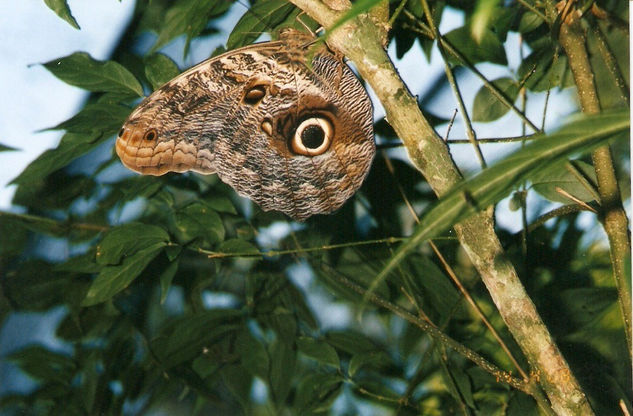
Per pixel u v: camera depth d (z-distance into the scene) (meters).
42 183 1.02
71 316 1.04
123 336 1.04
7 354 1.03
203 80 0.95
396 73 0.88
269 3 0.96
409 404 1.00
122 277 0.97
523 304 0.88
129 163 0.95
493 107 0.99
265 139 0.96
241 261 1.04
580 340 1.00
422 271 1.01
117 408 1.02
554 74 0.98
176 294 1.06
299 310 1.02
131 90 0.97
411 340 1.02
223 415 1.05
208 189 1.02
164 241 0.98
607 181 0.91
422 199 1.03
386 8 0.89
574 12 0.92
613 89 1.00
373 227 1.03
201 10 0.95
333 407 1.02
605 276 1.01
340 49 0.89
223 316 1.00
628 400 0.98
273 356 1.00
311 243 1.03
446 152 0.88
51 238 1.03
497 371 0.92
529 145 0.67
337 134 0.95
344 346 1.01
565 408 0.88
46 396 1.02
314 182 0.97
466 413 0.97
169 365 1.00
